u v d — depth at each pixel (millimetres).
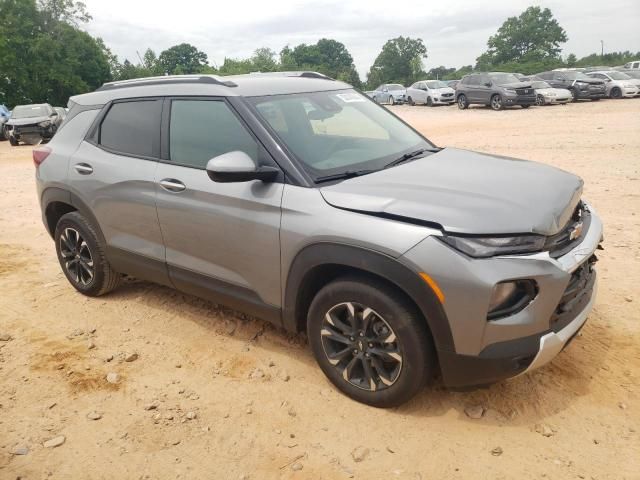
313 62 125750
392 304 2959
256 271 3553
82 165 4527
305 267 3238
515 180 3314
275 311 3553
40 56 52000
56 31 54188
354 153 3695
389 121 4379
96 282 4777
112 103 4480
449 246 2771
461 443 2965
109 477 2838
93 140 4555
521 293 2787
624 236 5902
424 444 2971
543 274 2744
